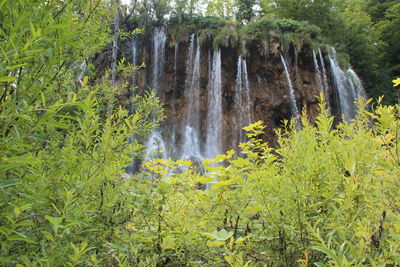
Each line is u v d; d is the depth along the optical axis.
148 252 1.36
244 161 1.36
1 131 0.77
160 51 18.59
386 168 1.09
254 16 26.98
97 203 1.15
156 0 17.69
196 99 18.62
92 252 1.12
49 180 0.96
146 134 1.58
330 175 1.10
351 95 20.84
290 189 1.12
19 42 0.78
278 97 18.84
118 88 2.21
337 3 29.67
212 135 18.11
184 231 1.35
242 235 1.37
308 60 20.05
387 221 0.97
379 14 31.55
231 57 18.86
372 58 24.80
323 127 1.25
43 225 0.94
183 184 1.65
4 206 0.85
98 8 1.80
